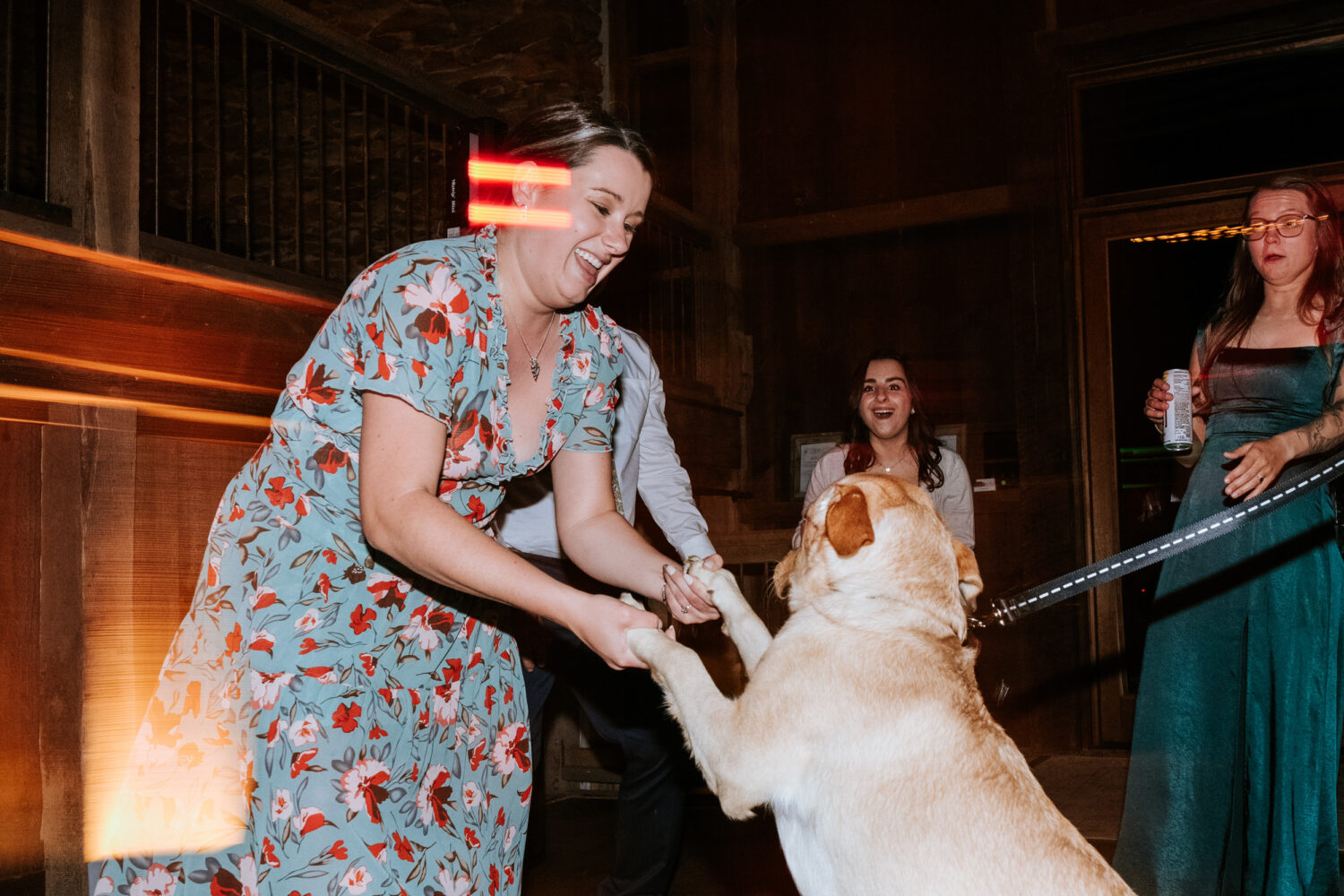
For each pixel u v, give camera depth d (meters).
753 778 1.81
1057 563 5.37
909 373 4.07
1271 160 5.12
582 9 6.32
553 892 3.42
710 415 5.88
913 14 6.05
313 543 1.65
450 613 1.76
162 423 3.21
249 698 1.61
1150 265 5.34
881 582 1.96
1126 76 5.35
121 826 1.65
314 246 5.77
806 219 6.18
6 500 2.82
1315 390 2.56
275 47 3.68
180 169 5.68
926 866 1.69
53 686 2.88
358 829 1.59
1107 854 3.60
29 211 2.83
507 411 1.71
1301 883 2.50
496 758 1.86
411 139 5.74
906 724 1.80
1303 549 2.52
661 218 5.65
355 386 1.58
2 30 4.08
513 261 1.72
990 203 5.70
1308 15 4.95
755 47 6.43
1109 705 5.22
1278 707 2.52
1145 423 5.31
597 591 2.88
